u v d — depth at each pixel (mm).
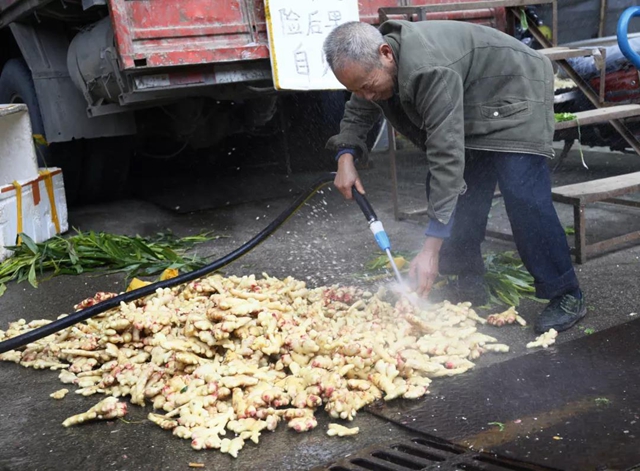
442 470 2324
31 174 5570
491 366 3100
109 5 4551
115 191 7117
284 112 7684
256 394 2828
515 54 3258
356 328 3299
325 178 4086
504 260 4602
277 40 4988
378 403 2855
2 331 3828
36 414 3023
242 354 3084
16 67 6449
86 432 2840
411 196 6645
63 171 6609
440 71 2990
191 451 2643
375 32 3027
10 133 5508
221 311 3189
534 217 3371
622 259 4469
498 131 3293
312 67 5133
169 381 3008
